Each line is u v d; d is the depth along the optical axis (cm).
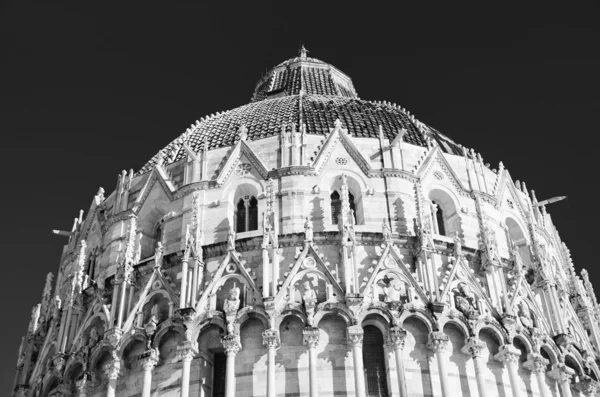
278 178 4631
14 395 4847
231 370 3825
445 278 4169
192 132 5484
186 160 4925
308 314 3916
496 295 4228
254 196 4694
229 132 5188
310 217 4469
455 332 4078
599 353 4844
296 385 3809
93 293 4609
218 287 4144
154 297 4275
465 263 4269
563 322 4434
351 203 4650
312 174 4634
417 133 5181
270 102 5697
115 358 4088
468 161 5059
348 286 4003
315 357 3822
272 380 3756
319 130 4981
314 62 7469
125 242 4612
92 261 5069
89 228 5291
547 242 5322
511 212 5088
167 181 4909
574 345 4409
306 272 4103
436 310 3997
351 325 3891
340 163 4712
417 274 4228
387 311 3962
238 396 3828
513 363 4009
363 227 4397
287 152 4747
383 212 4519
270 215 4378
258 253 4294
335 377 3831
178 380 3947
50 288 5306
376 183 4631
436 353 3903
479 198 4862
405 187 4644
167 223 4722
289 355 3897
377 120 5231
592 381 4341
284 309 3956
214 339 4038
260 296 4031
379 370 3912
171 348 4069
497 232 4850
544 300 4512
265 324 3938
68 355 4394
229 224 4550
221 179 4725
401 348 3862
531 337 4178
